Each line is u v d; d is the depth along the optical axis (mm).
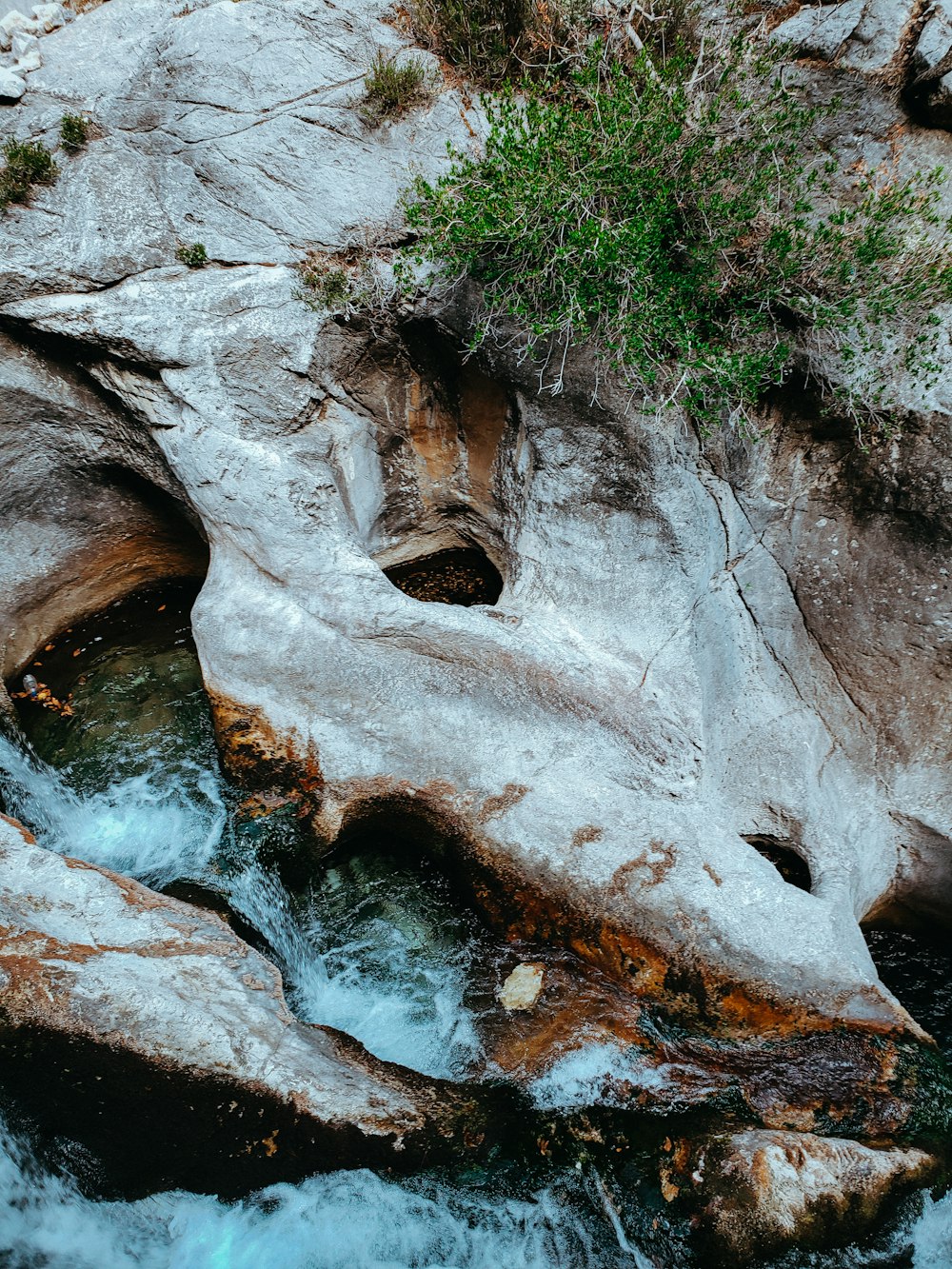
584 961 4590
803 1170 3641
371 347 5672
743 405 4891
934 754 5250
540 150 4633
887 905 5566
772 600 5465
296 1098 3645
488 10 5480
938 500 4801
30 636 6262
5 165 5512
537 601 5543
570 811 4746
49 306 5332
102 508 6262
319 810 4961
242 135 5570
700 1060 4211
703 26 5383
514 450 5820
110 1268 3541
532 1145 3982
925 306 4625
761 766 5285
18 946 3768
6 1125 3480
